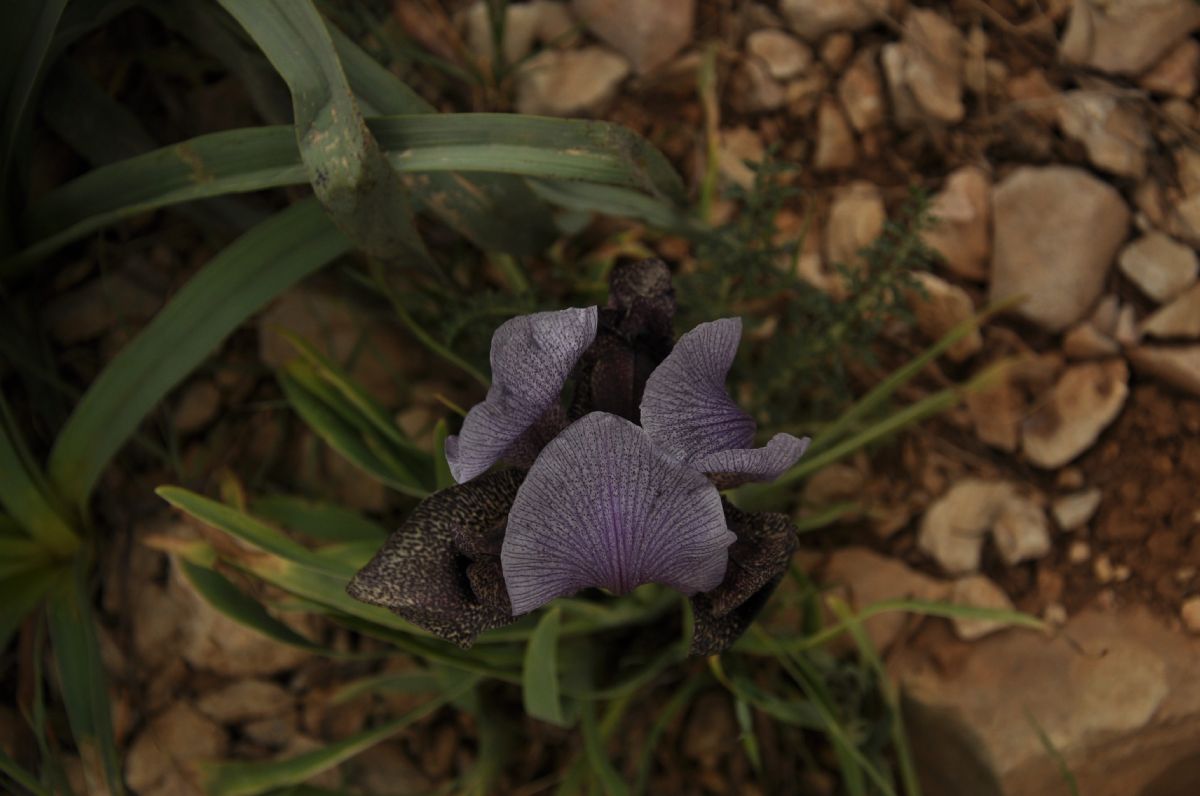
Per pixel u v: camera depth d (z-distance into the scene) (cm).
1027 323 63
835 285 64
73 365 63
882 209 64
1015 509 62
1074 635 61
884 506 63
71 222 56
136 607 61
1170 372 61
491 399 40
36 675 56
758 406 61
